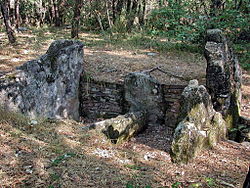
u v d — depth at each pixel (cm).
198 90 450
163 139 530
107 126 477
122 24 1138
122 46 943
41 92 535
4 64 714
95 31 1256
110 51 877
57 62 566
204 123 450
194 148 405
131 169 347
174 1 902
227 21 799
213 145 455
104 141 443
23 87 496
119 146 461
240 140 512
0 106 451
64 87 591
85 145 407
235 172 379
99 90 633
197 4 933
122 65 742
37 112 527
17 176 302
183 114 448
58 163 332
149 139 527
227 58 531
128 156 401
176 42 984
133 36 1070
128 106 619
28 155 343
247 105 608
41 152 352
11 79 478
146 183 317
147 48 928
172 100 590
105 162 358
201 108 445
